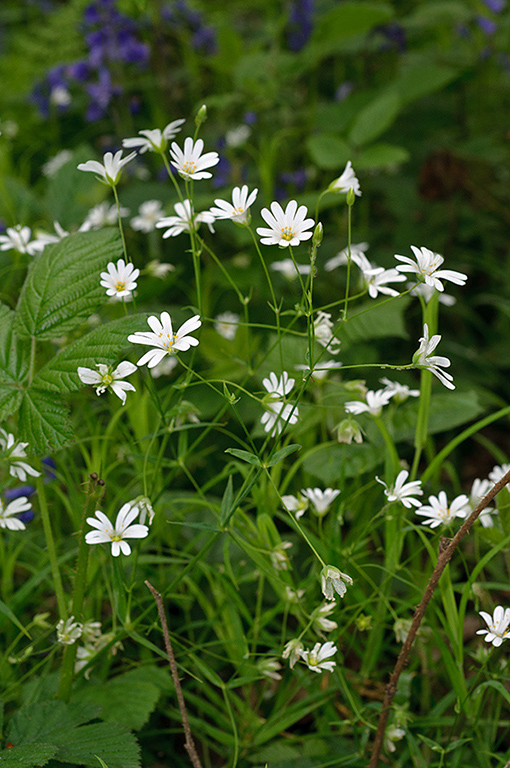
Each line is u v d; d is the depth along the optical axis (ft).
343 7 4.61
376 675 3.23
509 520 2.97
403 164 5.41
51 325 3.03
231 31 5.14
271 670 3.05
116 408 3.47
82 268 3.05
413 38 6.63
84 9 5.08
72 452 3.55
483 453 3.96
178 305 4.33
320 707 3.18
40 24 7.98
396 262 4.53
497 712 3.05
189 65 5.65
